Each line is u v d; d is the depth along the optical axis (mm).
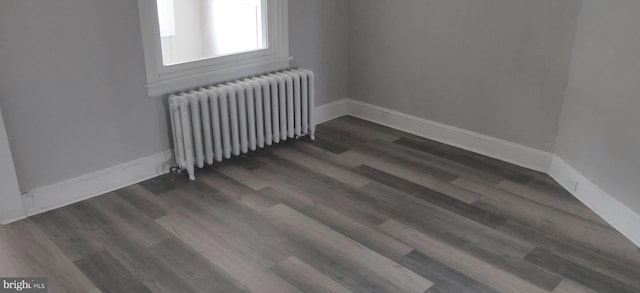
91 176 2867
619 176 2547
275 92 3404
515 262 2312
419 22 3611
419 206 2816
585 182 2820
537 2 2979
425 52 3646
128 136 2967
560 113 3061
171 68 3018
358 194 2955
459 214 2730
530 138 3252
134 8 2773
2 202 2555
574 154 2926
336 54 4082
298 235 2525
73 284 2145
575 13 2844
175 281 2170
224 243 2451
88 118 2770
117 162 2963
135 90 2910
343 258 2336
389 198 2906
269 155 3510
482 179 3146
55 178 2734
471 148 3594
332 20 3945
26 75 2494
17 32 2412
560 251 2396
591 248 2420
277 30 3520
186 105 2951
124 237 2494
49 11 2482
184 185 3047
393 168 3307
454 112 3619
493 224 2631
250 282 2166
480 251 2396
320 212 2748
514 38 3141
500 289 2127
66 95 2654
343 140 3787
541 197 2918
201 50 4102
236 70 3342
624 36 2441
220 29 3938
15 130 2531
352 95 4273
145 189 2988
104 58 2734
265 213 2730
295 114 3635
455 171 3262
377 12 3854
